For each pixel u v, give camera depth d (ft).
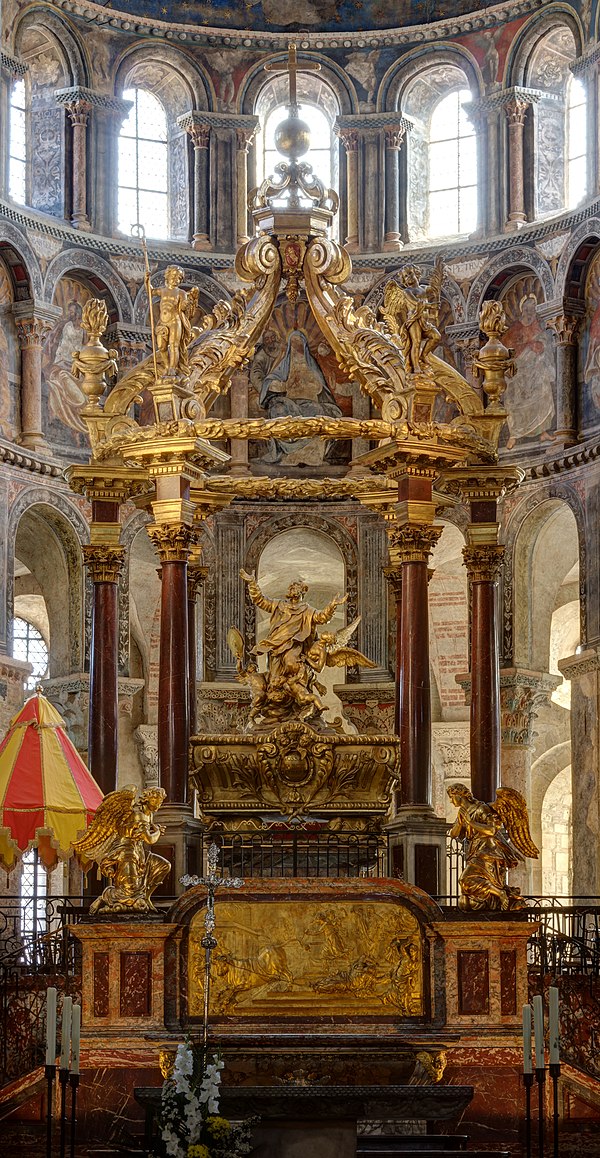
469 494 99.09
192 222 131.03
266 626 151.53
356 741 93.66
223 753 93.30
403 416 92.43
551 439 123.95
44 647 155.84
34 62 128.98
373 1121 72.59
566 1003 81.97
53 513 124.26
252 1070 75.46
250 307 94.22
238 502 129.39
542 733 147.95
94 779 96.48
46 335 123.95
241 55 132.57
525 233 126.00
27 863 110.63
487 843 80.48
